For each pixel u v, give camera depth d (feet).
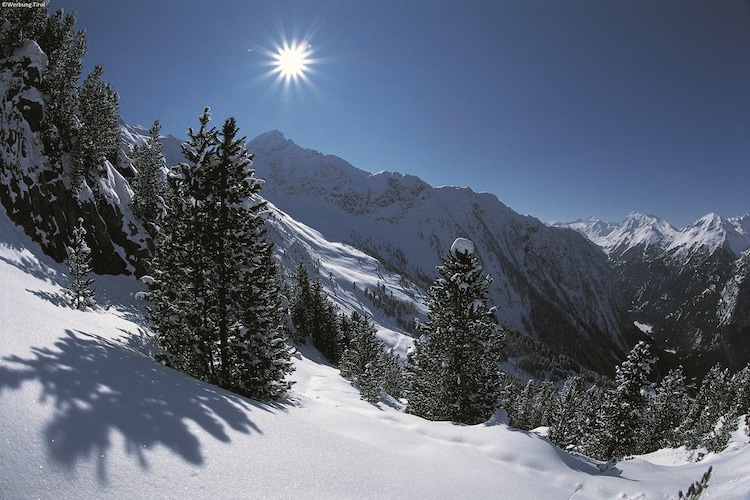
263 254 47.65
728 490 27.48
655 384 104.58
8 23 94.22
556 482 32.24
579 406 165.78
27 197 80.33
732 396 189.37
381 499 21.74
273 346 47.85
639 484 33.47
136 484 15.48
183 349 45.70
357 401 77.92
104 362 25.34
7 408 15.79
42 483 13.61
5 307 27.30
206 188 44.73
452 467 30.91
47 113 91.97
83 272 58.18
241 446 21.81
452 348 72.54
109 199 104.37
